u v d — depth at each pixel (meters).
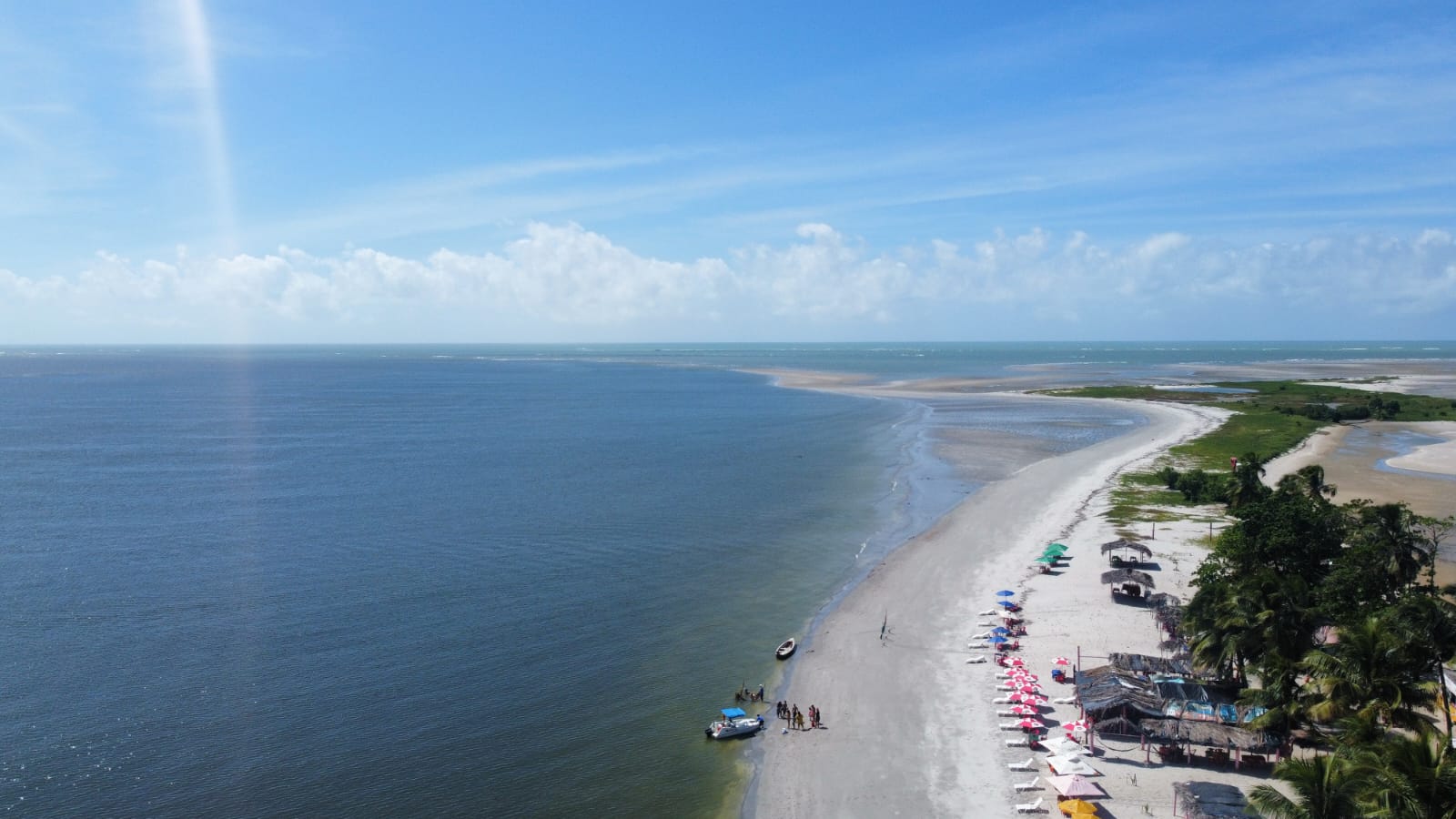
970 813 41.88
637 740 49.19
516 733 49.62
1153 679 52.97
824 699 54.12
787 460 138.50
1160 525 93.00
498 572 78.38
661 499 109.44
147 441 163.25
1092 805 40.81
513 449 153.00
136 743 47.66
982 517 98.31
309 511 102.81
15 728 49.00
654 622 66.88
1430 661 42.22
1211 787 41.53
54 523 95.75
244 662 58.38
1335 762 34.47
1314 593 58.44
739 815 42.12
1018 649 60.66
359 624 65.44
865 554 84.81
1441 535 72.69
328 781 44.41
